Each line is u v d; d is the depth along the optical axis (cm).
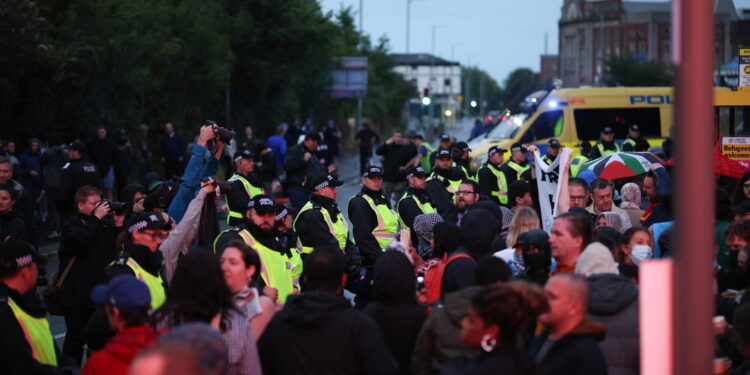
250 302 917
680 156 542
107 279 1054
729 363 880
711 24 539
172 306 793
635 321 861
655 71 10088
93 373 781
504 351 724
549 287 778
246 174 1719
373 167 1590
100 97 4219
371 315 931
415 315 927
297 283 1312
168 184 1508
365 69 7912
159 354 555
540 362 775
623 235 1142
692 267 542
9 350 848
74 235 1295
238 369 815
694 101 538
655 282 584
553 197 1544
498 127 4372
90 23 3994
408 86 12444
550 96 4128
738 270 1101
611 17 19100
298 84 7350
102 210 1299
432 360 861
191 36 5150
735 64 3803
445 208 1967
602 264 919
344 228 1548
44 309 1025
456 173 2270
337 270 871
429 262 1130
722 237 1271
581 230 968
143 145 4334
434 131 13112
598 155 3266
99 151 3522
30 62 3541
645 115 4116
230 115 6081
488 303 721
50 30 3659
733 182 1989
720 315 1027
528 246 1008
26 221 1742
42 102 3744
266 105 6769
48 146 3366
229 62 5678
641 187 2033
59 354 991
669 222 1321
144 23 4484
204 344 619
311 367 844
